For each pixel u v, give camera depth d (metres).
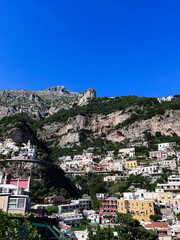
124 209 90.69
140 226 54.91
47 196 130.50
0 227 12.37
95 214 94.44
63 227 63.94
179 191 102.69
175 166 141.62
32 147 185.50
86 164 193.12
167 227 63.16
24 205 23.97
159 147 184.25
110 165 177.38
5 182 40.38
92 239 53.62
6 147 170.88
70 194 155.88
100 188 139.00
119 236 53.22
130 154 185.62
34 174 145.38
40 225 13.33
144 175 140.62
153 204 80.94
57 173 165.50
